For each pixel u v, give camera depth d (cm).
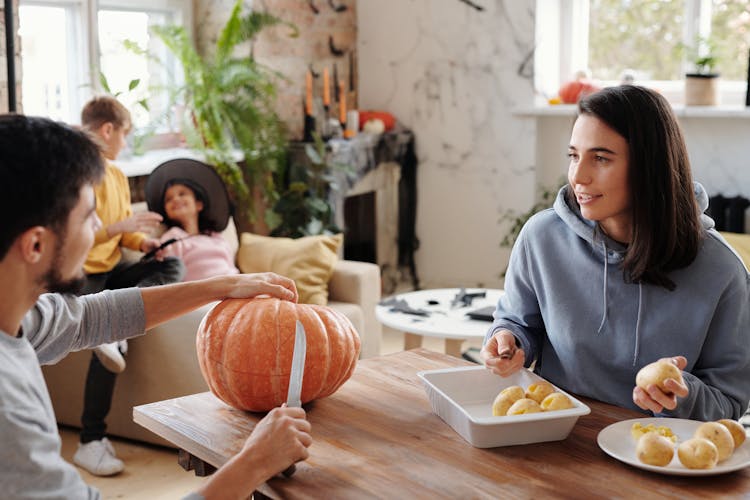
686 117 450
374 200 498
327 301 365
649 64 479
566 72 496
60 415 325
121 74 417
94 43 394
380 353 395
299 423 132
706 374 159
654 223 155
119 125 327
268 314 160
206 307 303
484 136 497
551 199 480
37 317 147
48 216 112
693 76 440
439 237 522
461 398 163
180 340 297
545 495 125
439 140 512
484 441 141
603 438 142
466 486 128
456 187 511
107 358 284
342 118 464
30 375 117
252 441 128
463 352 402
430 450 141
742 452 136
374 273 371
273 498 129
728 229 428
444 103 506
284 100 458
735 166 441
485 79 491
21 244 112
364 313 366
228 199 359
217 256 347
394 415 156
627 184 155
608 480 130
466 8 489
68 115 393
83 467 294
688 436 143
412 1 505
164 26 404
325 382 160
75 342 157
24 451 109
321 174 440
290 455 128
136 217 314
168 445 310
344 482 129
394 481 130
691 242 156
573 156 161
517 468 134
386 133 495
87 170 116
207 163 407
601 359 166
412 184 522
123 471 294
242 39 416
